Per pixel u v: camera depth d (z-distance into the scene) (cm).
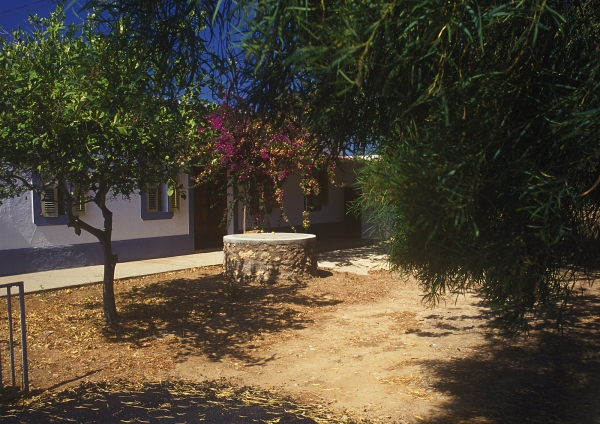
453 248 206
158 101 308
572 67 204
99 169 558
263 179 1223
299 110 234
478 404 437
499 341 620
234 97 237
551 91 192
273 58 211
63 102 491
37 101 491
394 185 172
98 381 500
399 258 277
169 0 252
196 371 534
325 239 1808
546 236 178
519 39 182
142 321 719
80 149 512
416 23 169
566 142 183
